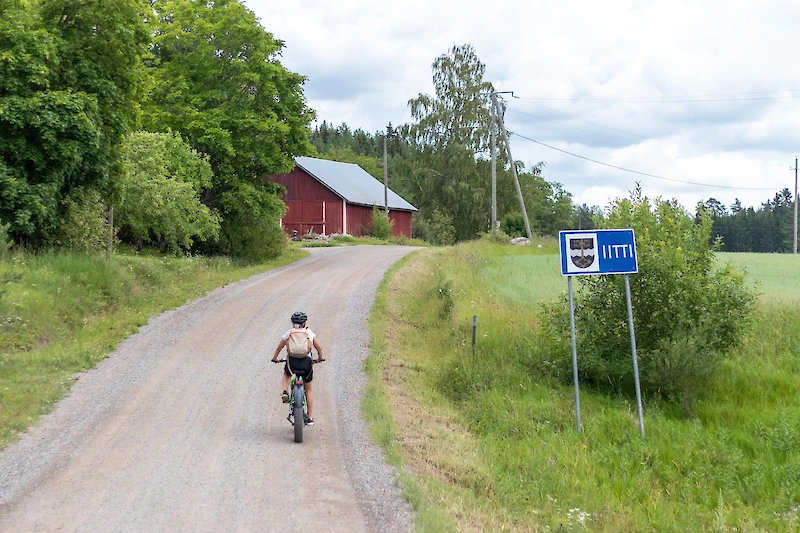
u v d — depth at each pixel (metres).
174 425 10.05
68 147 19.42
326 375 13.51
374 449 9.34
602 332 14.88
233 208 31.97
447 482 8.59
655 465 11.10
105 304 18.20
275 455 8.88
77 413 10.45
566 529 7.84
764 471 10.82
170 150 28.67
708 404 13.86
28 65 18.92
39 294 16.02
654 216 15.59
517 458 10.52
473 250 38.06
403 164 73.38
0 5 19.59
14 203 19.09
